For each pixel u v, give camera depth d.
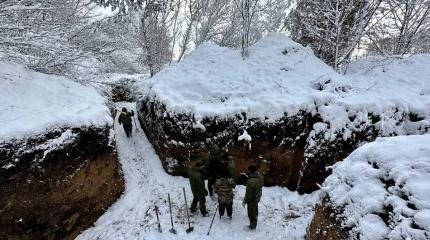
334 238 5.23
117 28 13.56
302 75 10.20
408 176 4.59
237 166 9.19
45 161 6.56
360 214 4.83
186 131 9.41
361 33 11.49
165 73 11.79
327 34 12.09
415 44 13.45
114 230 7.43
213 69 11.07
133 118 13.29
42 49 9.14
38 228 6.36
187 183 9.37
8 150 5.97
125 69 17.73
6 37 8.40
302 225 7.47
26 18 9.04
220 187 7.44
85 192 7.49
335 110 8.55
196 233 7.25
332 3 11.70
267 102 9.06
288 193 8.78
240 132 9.02
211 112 9.19
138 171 10.05
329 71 10.52
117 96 16.69
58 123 7.14
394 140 5.59
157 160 10.57
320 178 8.65
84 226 7.41
